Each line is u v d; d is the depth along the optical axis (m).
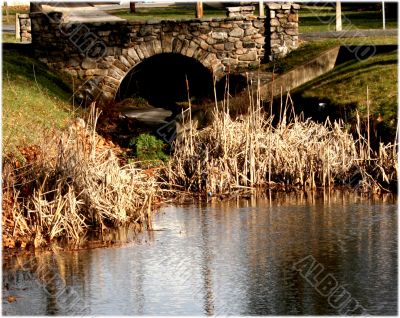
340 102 33.97
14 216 23.52
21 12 64.75
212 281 20.98
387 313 19.28
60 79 43.56
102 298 20.05
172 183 29.38
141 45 44.59
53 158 25.31
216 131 29.97
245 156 29.48
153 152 32.03
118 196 25.19
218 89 45.00
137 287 20.66
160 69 48.12
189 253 22.95
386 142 30.67
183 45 44.88
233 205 27.78
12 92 35.50
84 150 25.30
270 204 27.78
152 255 22.78
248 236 24.34
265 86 37.53
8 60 41.50
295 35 45.09
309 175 29.39
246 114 34.03
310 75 38.72
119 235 24.45
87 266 21.97
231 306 19.58
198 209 27.36
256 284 20.83
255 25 45.09
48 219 23.70
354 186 29.28
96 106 38.47
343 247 23.25
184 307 19.58
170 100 46.41
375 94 33.78
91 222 24.72
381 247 23.22
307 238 24.09
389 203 27.55
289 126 31.47
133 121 38.34
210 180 28.95
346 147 29.62
